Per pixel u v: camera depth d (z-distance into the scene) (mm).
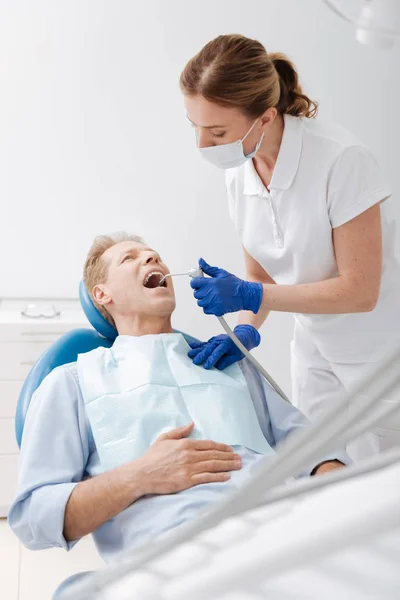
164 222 3340
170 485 1549
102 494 1519
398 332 2039
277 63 1811
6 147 3162
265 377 1896
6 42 3096
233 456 1628
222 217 3375
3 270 3240
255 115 1679
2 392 2807
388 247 1998
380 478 763
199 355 1882
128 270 1924
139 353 1834
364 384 633
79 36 3137
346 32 3352
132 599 800
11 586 2426
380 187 1811
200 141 1732
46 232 3248
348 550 707
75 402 1730
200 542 807
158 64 3213
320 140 1838
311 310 1838
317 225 1866
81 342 1960
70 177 3229
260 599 705
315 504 769
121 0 3143
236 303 1804
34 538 1562
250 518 796
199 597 741
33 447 1642
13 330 2781
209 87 1610
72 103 3178
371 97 3438
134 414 1704
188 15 3207
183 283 3404
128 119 3230
